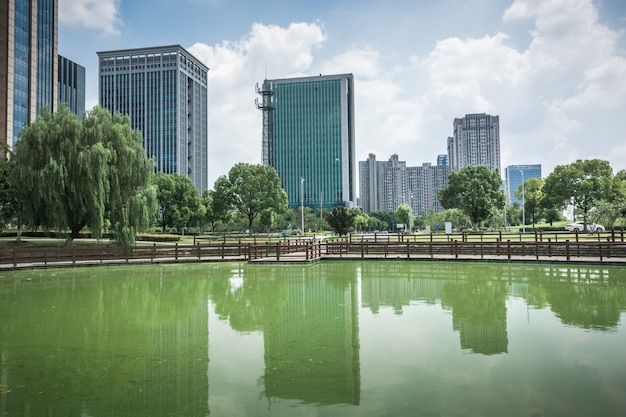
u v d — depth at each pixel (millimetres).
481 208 70625
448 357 10750
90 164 35406
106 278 26266
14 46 98938
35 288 22469
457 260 32500
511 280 23219
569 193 62062
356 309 16672
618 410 7746
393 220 155875
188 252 37219
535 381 9109
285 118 183375
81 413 7895
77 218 36969
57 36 119062
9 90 94438
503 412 7719
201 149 188625
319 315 15742
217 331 13609
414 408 7895
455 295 19141
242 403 8234
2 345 12227
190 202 80125
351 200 184625
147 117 170750
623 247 30516
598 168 63031
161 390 8906
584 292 19266
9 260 32188
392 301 18094
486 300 17859
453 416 7566
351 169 185000
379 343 12047
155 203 40062
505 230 70500
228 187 81562
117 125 38688
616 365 9992
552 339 12148
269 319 15203
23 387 9141
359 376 9531
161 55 171125
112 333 13461
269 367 10211
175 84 169750
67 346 12109
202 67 192375
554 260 29922
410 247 37094
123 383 9320
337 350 11461
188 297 19562
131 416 7754
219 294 20297
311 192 179375
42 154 35531
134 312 16469
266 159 183500
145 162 39938
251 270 30000
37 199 34906
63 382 9406
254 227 100875
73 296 20000
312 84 182500
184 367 10289
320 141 180750
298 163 181250
